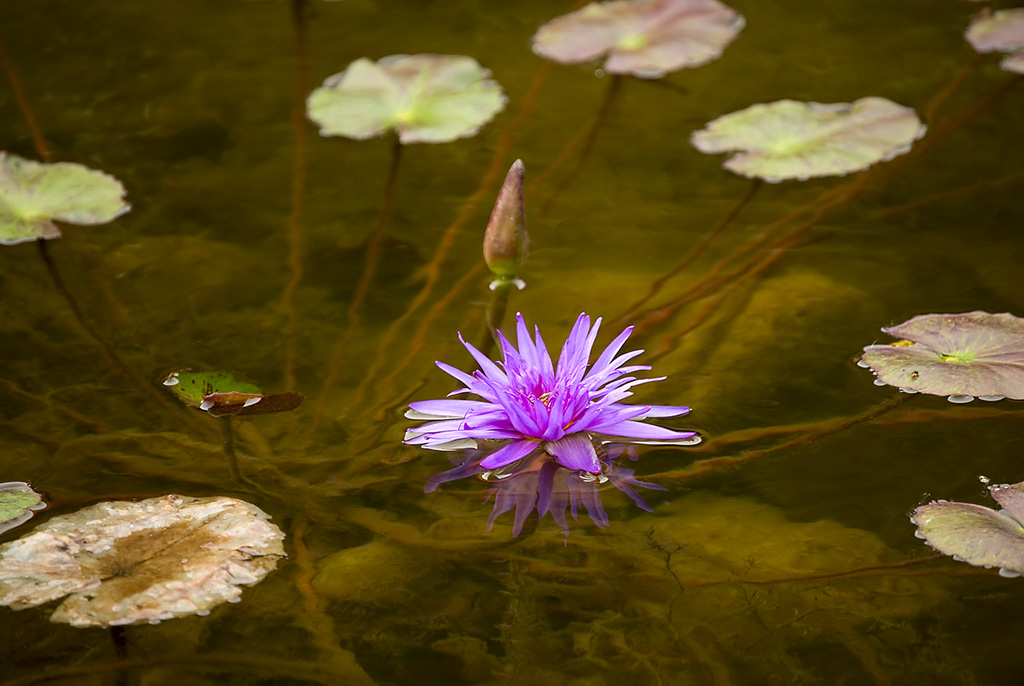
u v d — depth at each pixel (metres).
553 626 2.79
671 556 2.81
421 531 2.82
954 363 2.88
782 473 2.85
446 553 2.81
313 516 2.83
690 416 2.88
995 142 3.08
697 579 2.80
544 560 2.81
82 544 2.80
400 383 2.90
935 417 2.87
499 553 2.81
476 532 2.82
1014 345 2.89
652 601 2.79
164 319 2.94
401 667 2.77
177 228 3.02
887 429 2.87
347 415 2.88
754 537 2.82
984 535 2.81
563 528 2.82
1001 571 2.80
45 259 2.99
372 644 2.78
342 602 2.79
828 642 2.78
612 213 3.03
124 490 2.84
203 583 2.79
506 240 2.96
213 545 2.81
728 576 2.80
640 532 2.82
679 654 2.77
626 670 2.77
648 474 2.85
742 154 3.06
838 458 2.85
